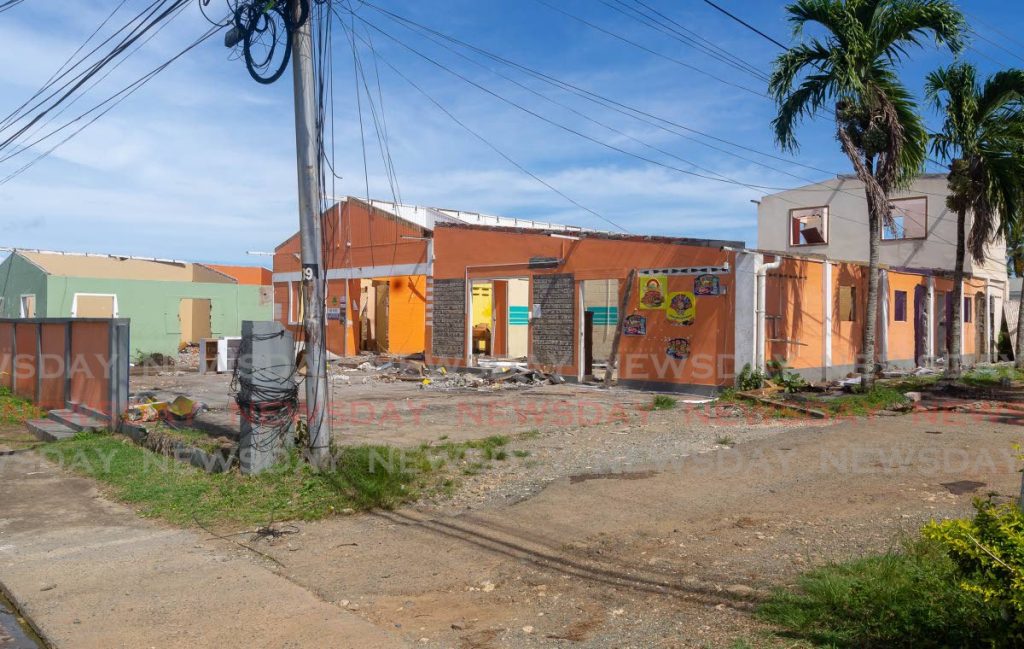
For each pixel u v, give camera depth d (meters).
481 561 6.21
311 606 5.32
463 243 22.22
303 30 8.89
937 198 26.09
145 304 28.19
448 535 6.89
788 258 17.20
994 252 28.88
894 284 21.70
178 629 4.96
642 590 5.44
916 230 26.69
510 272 20.78
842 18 13.52
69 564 6.32
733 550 6.18
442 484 8.53
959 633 4.00
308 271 8.99
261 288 31.27
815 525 6.70
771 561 5.84
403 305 27.72
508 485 8.52
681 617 4.91
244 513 7.64
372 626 4.97
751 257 15.69
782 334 16.97
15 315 29.42
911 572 4.93
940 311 24.42
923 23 13.51
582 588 5.55
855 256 27.80
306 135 8.93
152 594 5.60
